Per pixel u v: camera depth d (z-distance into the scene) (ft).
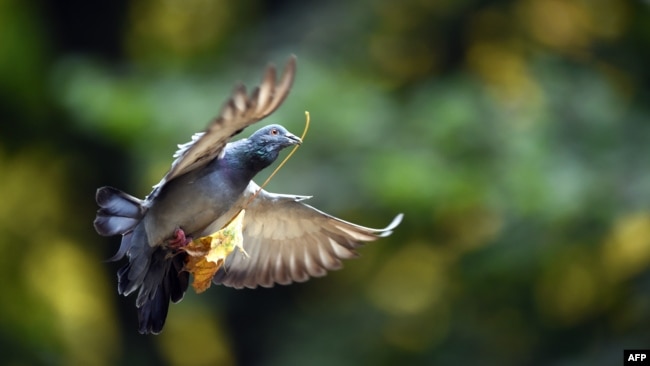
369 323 54.19
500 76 56.85
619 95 50.93
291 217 27.96
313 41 56.18
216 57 56.70
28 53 56.18
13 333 54.70
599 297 50.39
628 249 48.73
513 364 51.85
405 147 49.93
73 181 58.18
